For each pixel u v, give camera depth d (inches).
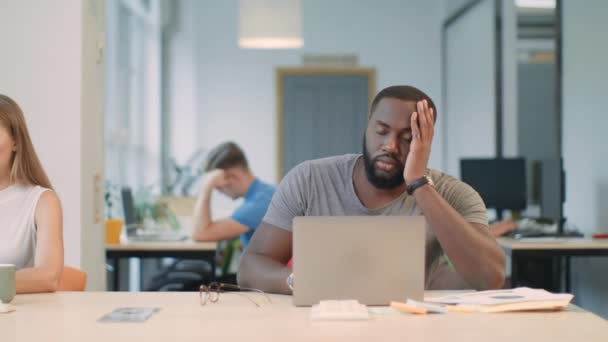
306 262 72.7
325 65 361.1
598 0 197.6
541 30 338.0
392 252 72.6
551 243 174.2
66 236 120.6
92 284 126.4
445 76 350.9
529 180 313.0
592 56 201.9
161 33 337.7
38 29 121.7
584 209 207.2
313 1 360.8
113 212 235.8
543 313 70.6
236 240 197.5
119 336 60.5
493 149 281.0
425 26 362.0
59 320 66.8
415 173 78.2
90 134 126.2
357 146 362.6
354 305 69.9
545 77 335.0
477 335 61.1
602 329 63.6
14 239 93.0
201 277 179.3
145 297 79.0
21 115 95.0
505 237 190.9
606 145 195.0
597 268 199.8
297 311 70.9
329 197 85.7
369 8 362.3
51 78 121.3
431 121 77.6
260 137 359.9
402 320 66.7
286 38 242.7
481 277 79.6
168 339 59.5
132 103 296.8
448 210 78.0
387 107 79.7
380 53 362.0
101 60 132.4
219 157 165.3
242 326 64.2
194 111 351.3
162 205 212.7
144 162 323.0
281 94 361.1
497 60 275.6
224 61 358.9
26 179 95.0
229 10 359.3
